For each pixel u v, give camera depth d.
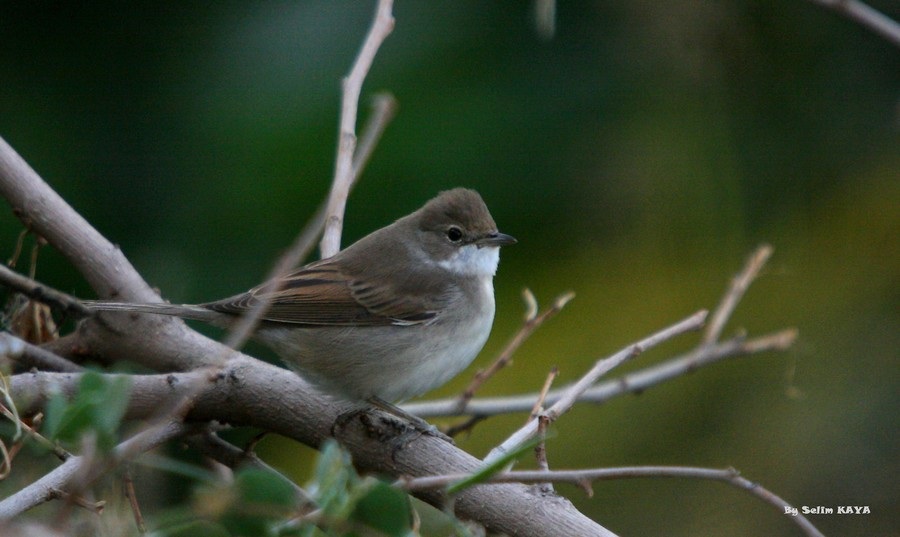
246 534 4.45
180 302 11.26
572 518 6.29
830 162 13.08
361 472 7.25
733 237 12.84
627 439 11.77
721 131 12.91
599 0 12.57
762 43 12.95
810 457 11.54
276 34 12.17
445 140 11.97
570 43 12.52
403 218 9.70
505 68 12.30
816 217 13.02
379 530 4.46
